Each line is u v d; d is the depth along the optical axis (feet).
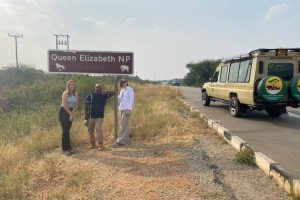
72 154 28.37
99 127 29.68
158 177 21.24
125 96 30.99
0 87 130.41
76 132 34.81
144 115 43.09
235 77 49.78
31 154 28.37
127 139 31.17
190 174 21.44
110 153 28.22
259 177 21.02
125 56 32.76
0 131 42.65
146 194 18.67
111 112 47.85
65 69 32.94
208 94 63.87
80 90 75.77
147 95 88.84
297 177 20.62
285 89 42.60
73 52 32.81
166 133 35.09
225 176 21.24
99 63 32.81
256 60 43.32
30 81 149.38
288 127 40.50
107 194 19.11
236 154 25.07
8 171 23.76
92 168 24.02
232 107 50.26
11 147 29.55
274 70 43.55
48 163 25.09
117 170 23.24
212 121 38.60
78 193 19.44
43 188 20.89
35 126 41.88
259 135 35.40
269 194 18.29
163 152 27.48
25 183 21.65
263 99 42.78
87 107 30.27
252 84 43.47
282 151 28.25
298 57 43.70
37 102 71.26
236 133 36.58
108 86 92.12
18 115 55.83
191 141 31.17
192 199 17.71
